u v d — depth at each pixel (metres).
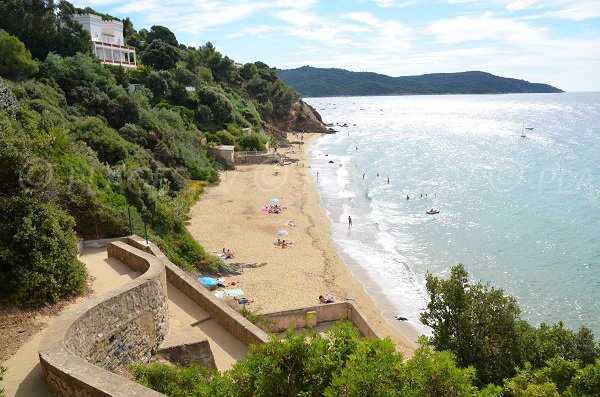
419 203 54.78
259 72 132.38
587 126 136.38
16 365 9.70
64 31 61.41
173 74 83.25
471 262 37.19
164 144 54.31
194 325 15.34
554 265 36.28
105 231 22.28
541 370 12.02
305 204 52.53
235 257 35.31
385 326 26.97
